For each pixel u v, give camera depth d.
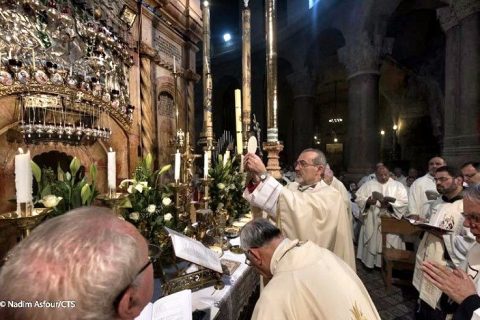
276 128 2.69
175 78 3.01
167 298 1.32
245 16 3.16
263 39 15.62
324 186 2.00
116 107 3.06
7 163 2.11
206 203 2.65
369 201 4.52
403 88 13.34
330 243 1.76
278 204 1.87
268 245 1.28
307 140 14.07
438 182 2.70
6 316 0.46
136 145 3.53
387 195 4.64
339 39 12.60
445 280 1.33
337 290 1.04
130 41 3.46
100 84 2.82
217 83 18.25
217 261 1.76
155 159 3.98
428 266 1.39
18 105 2.14
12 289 0.46
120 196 1.72
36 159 2.78
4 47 2.02
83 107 2.61
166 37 4.37
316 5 12.07
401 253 3.75
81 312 0.47
